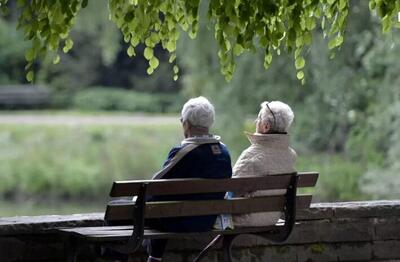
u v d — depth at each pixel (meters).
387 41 30.83
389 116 35.41
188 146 12.39
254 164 12.81
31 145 64.94
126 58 83.44
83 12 42.31
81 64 82.19
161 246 12.88
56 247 13.52
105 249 13.13
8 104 81.50
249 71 38.38
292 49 13.23
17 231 13.30
